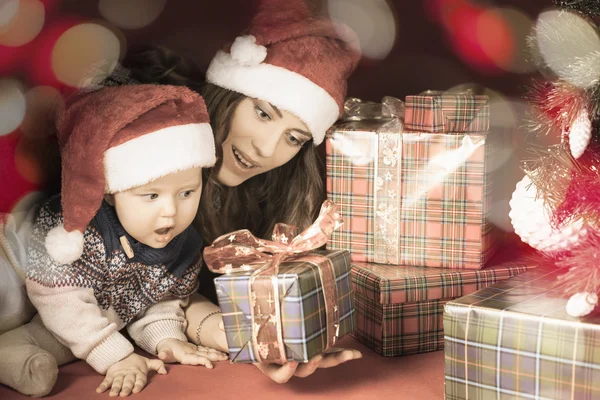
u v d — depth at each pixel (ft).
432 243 4.16
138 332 4.17
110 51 4.77
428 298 3.98
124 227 3.81
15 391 3.61
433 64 5.46
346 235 4.34
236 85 4.26
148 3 4.91
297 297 3.21
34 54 4.56
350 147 4.25
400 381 3.68
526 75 5.17
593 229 3.21
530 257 4.34
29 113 4.22
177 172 3.66
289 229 3.82
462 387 3.10
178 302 4.31
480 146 3.99
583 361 2.79
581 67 3.05
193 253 4.28
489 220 4.18
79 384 3.70
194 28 5.04
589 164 3.16
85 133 3.61
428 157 4.09
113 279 3.92
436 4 5.38
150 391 3.58
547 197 3.21
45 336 3.89
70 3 4.69
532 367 2.90
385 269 4.16
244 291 3.28
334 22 4.50
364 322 4.14
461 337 3.07
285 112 4.28
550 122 3.35
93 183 3.61
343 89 4.46
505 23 5.34
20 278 3.97
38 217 3.91
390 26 5.35
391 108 4.50
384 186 4.20
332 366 3.83
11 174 4.18
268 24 4.33
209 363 3.91
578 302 2.86
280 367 3.43
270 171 4.85
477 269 4.10
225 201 4.79
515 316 2.93
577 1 3.17
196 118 3.79
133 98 3.67
